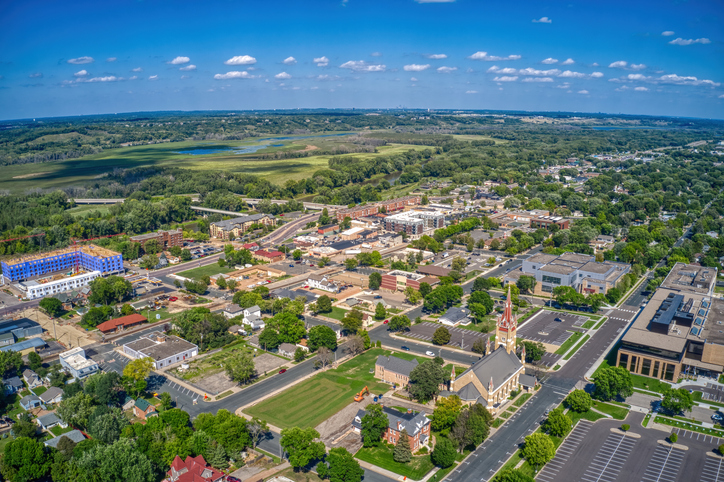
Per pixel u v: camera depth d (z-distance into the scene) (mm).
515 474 187375
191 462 199875
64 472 197000
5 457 198250
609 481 199000
